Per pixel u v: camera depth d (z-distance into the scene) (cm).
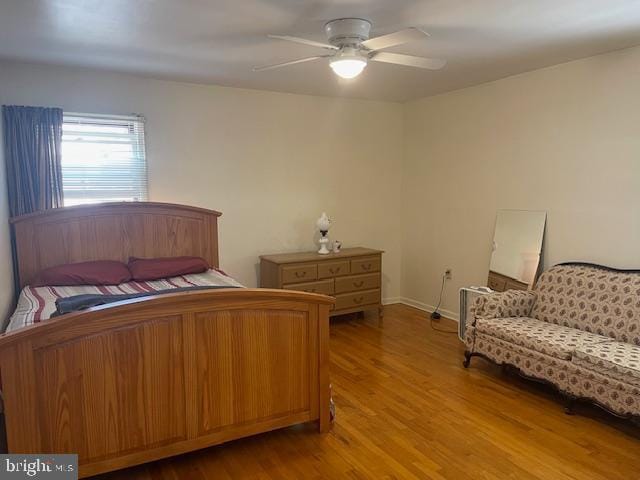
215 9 246
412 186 544
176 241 411
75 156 384
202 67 371
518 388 331
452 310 500
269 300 241
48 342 193
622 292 320
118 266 366
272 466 237
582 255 368
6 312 313
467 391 326
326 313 261
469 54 339
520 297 370
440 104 495
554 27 281
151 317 213
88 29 277
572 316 341
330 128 507
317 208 507
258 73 392
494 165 439
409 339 438
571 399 289
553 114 382
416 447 255
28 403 191
